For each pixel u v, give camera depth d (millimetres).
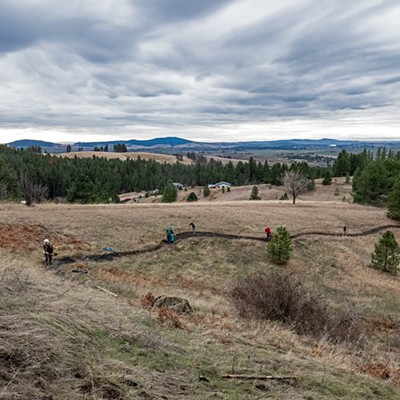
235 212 41406
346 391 6160
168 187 69188
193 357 6023
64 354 4637
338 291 25141
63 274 15781
